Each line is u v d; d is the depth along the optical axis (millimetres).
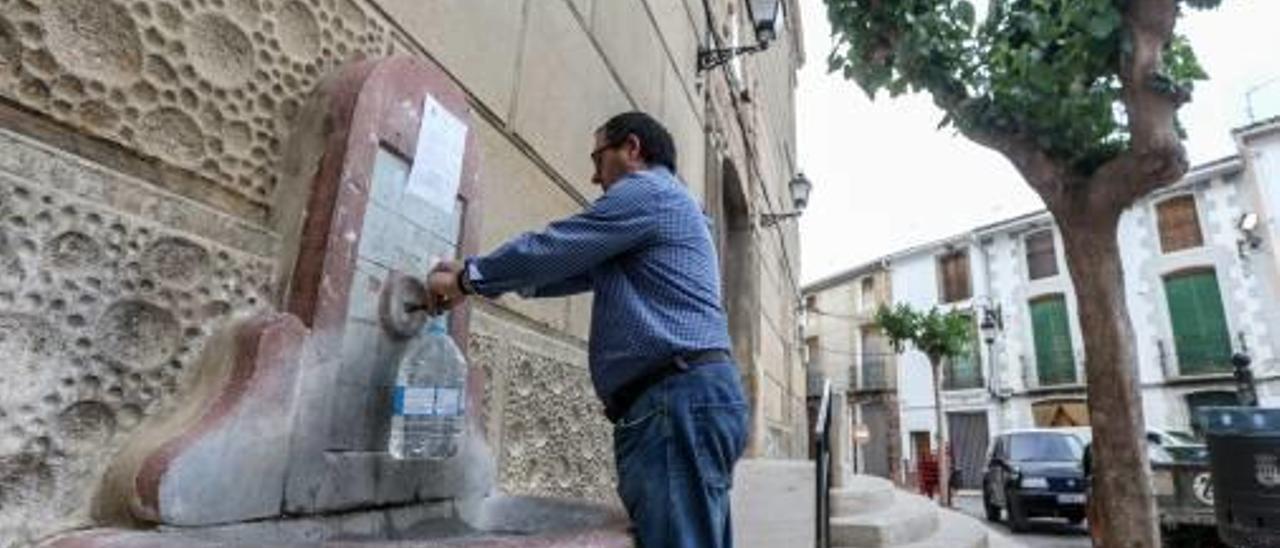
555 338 2744
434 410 1636
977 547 5359
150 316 1188
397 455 1562
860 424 28422
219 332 1288
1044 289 24562
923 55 5391
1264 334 19281
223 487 1166
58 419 1050
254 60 1439
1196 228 20953
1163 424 20812
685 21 5113
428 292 1576
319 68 1591
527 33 2572
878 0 5527
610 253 1487
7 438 988
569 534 1242
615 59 3516
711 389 1410
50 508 1030
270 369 1267
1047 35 5000
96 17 1160
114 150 1174
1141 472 4590
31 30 1067
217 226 1312
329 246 1414
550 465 2605
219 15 1373
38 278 1031
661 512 1335
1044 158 5242
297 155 1498
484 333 2191
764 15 5734
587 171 3076
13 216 1005
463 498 1818
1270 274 19234
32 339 1021
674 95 4660
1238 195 20047
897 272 29516
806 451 14977
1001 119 5305
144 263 1181
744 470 5324
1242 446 4230
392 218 1603
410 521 1629
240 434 1203
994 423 25469
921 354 28484
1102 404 4766
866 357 30547
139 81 1220
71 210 1080
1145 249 21906
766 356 8797
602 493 3062
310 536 1339
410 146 1667
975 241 26641
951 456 24297
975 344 26375
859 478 7809
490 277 1481
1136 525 4516
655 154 1794
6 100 1031
